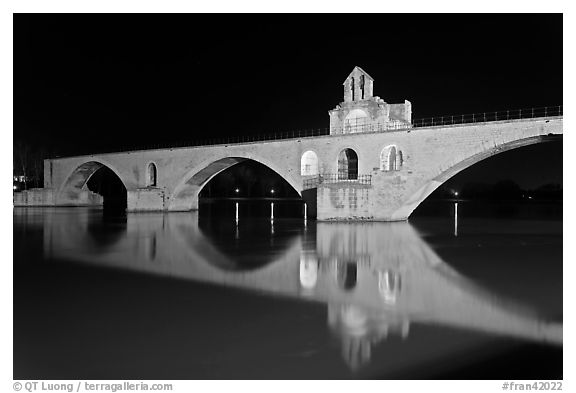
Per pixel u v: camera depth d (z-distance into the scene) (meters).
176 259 24.67
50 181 81.62
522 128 35.12
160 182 64.62
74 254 26.39
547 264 23.11
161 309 15.41
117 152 69.81
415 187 40.47
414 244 30.12
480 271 21.53
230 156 55.44
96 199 84.88
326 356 11.68
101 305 15.86
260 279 19.91
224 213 63.41
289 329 13.52
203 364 11.25
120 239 33.38
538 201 123.25
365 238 32.97
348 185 42.69
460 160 38.00
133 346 12.30
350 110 49.50
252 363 11.27
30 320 14.36
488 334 13.15
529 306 15.79
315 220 48.00
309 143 47.81
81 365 11.27
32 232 38.00
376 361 11.38
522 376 10.73
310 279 19.83
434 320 14.39
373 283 19.14
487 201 130.38
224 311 15.17
